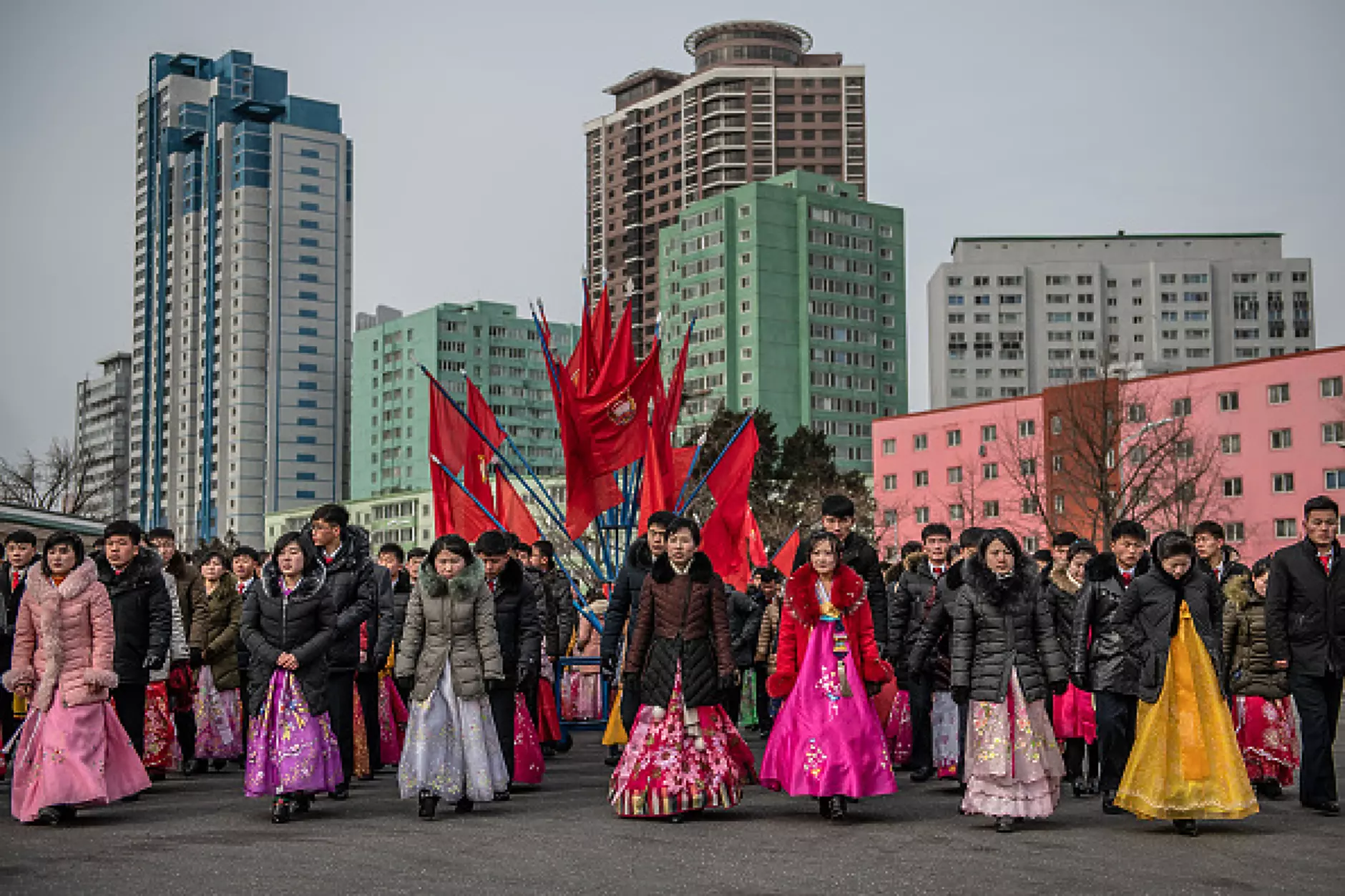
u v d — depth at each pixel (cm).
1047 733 878
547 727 1397
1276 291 14312
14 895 646
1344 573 945
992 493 7106
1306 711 949
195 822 906
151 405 14012
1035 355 14250
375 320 13650
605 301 1591
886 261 11788
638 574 1072
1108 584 934
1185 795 838
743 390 11125
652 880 681
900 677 1228
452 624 939
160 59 14200
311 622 923
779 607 1420
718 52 14650
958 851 770
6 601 1172
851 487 6694
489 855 756
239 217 12925
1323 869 713
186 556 1266
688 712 911
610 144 15125
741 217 11288
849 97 14075
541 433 12719
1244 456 6128
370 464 12644
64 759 893
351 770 1031
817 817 920
